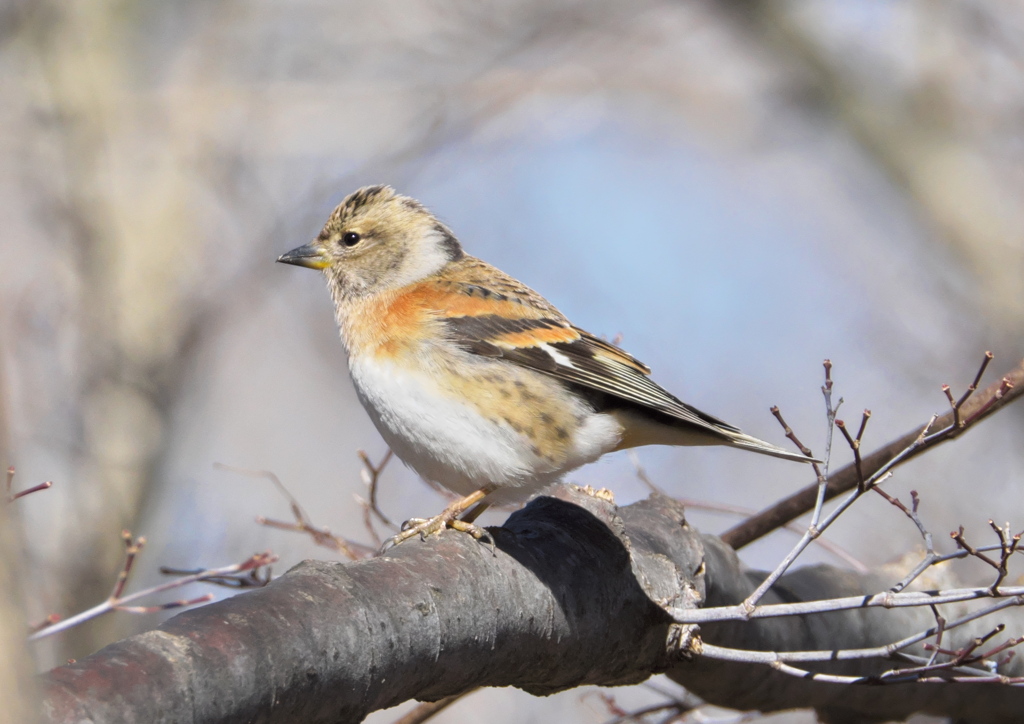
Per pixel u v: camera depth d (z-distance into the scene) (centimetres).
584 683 620
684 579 649
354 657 461
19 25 1747
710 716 914
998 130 1847
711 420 692
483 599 534
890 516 1245
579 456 691
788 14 1923
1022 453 1311
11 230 1664
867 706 798
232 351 1747
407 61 1805
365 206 817
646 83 1919
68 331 1602
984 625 816
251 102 1733
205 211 1706
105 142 1703
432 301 714
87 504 1483
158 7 1825
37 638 673
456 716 1360
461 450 682
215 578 730
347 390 1736
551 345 693
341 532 1474
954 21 1852
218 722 406
